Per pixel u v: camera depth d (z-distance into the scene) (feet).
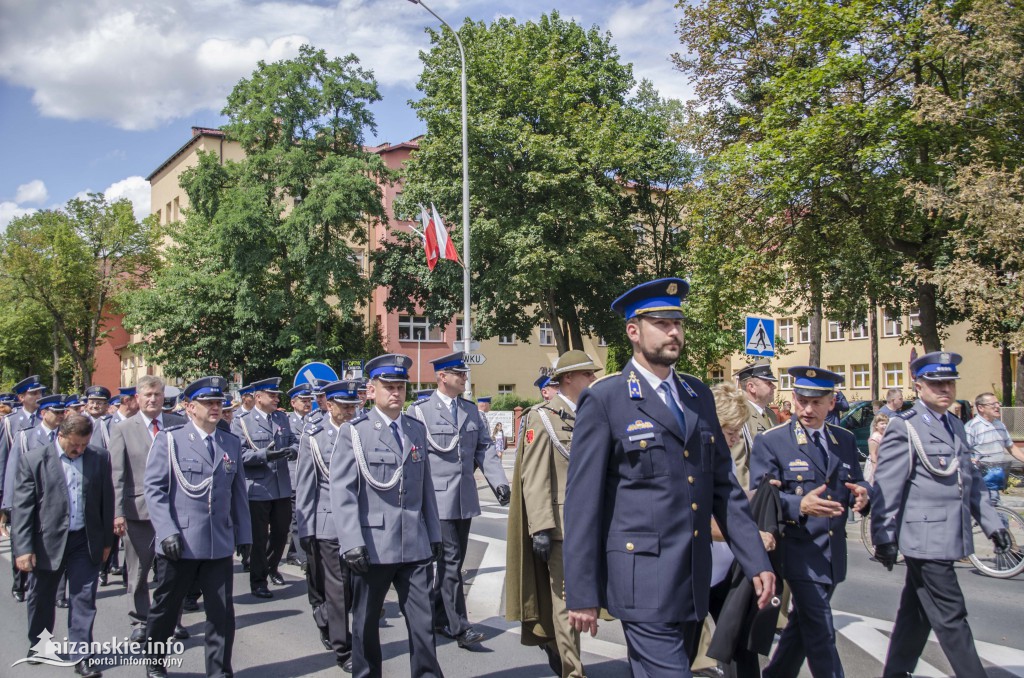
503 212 94.79
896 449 16.57
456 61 99.25
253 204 114.21
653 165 104.17
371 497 17.48
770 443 15.85
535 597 17.89
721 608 14.64
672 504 11.17
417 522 17.71
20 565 20.33
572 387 18.21
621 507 11.33
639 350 11.82
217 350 122.42
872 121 60.34
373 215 118.62
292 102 116.78
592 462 11.32
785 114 66.13
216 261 123.44
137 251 167.73
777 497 15.26
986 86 54.54
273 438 31.09
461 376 24.41
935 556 16.12
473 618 24.80
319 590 22.53
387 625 24.81
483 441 24.72
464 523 23.52
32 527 20.40
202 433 19.72
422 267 112.47
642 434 11.27
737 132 86.69
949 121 54.80
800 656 15.53
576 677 17.13
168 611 18.98
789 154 65.41
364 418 17.99
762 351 44.55
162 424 25.43
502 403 119.14
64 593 29.25
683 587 11.02
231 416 30.01
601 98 107.14
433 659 16.98
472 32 100.94
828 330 154.30
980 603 25.72
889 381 140.67
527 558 17.90
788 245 71.20
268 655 21.42
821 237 69.97
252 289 119.14
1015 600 26.12
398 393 18.12
